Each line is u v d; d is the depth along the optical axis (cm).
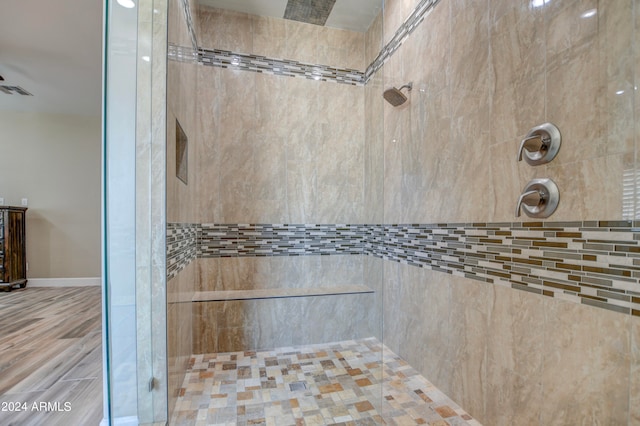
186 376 192
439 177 181
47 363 195
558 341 113
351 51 282
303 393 174
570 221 109
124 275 138
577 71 106
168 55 142
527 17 126
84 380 174
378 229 257
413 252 206
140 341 140
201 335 226
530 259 124
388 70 242
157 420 140
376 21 263
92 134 448
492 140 144
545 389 117
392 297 233
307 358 220
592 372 101
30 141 429
